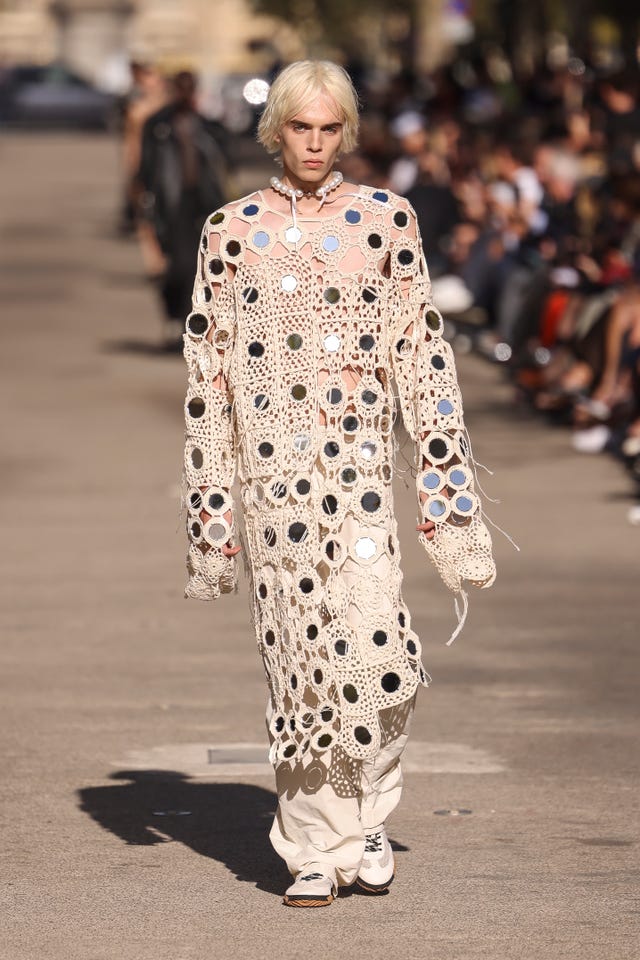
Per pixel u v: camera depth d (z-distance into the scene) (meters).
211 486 11.76
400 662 11.45
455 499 11.60
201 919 11.52
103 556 23.03
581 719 16.06
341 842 11.72
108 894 11.98
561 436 31.28
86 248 64.94
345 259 11.56
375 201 11.68
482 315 41.38
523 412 33.62
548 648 18.53
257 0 148.88
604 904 11.73
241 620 19.89
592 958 10.84
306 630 11.42
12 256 62.31
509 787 14.22
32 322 47.19
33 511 25.88
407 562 22.89
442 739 15.49
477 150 46.78
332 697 11.45
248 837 13.15
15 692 16.92
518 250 39.19
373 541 11.42
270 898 11.91
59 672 17.62
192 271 40.00
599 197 35.06
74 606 20.44
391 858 12.00
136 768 14.72
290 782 11.66
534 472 28.23
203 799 13.98
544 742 15.39
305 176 11.55
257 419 11.53
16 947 11.04
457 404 11.66
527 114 47.78
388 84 70.75
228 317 11.67
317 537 11.43
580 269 32.38
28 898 11.91
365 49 144.50
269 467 11.49
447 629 19.33
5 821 13.47
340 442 11.45
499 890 12.00
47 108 137.62
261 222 11.63
